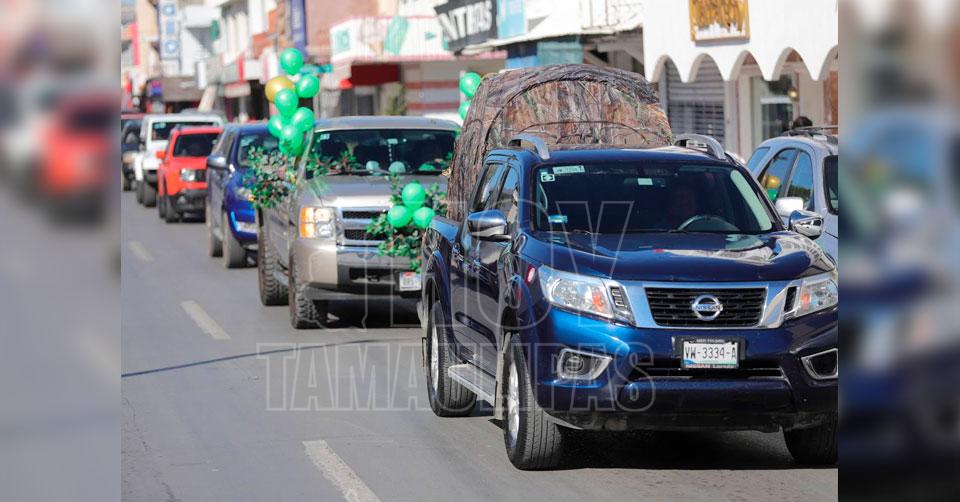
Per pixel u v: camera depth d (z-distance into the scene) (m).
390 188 24.64
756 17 31.47
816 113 38.16
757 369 12.44
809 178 20.45
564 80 21.64
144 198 65.75
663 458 14.17
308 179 25.64
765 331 12.41
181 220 56.09
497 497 12.27
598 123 21.55
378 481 13.06
